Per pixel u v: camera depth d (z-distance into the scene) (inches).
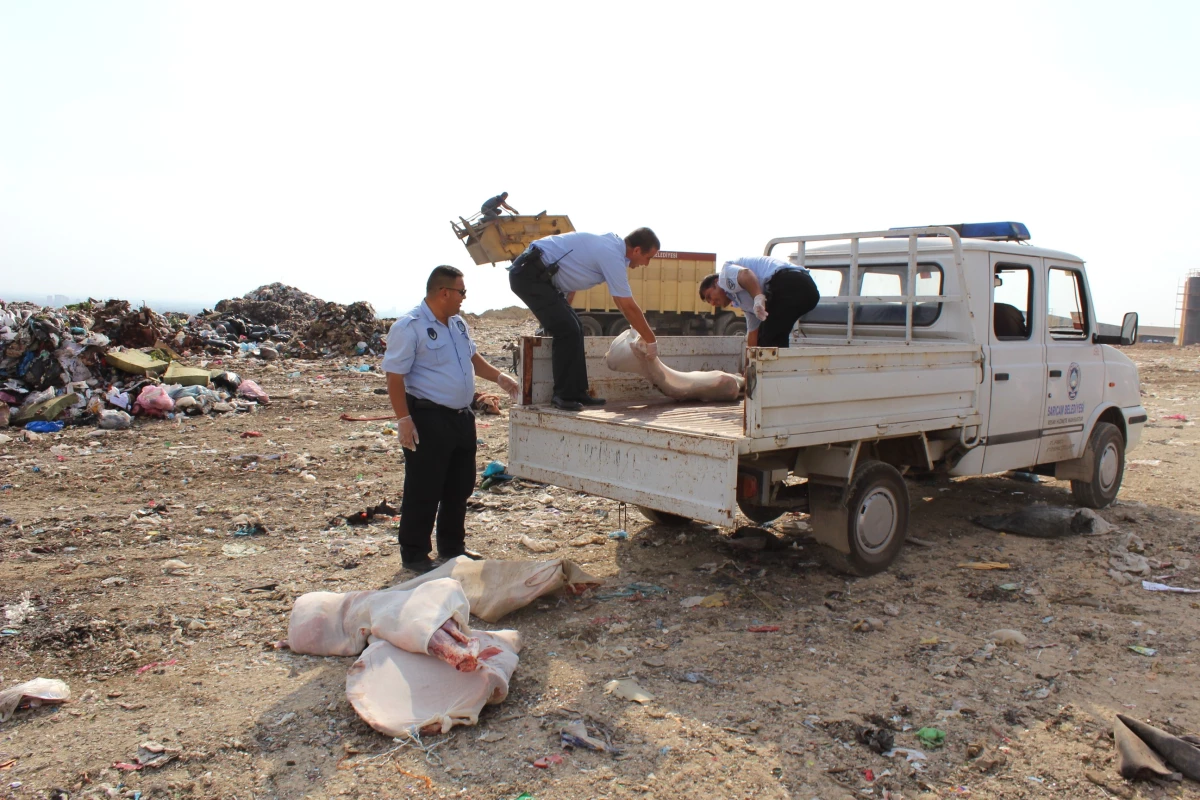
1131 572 212.2
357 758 125.8
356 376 645.9
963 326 234.1
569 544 232.8
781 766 124.7
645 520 255.3
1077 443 270.4
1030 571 212.2
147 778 120.6
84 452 353.7
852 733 134.1
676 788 118.9
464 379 200.2
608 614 181.0
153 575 205.5
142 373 472.1
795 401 175.3
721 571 208.1
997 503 283.7
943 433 226.5
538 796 116.9
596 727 134.3
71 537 236.5
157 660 158.9
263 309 989.2
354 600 163.6
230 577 204.5
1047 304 260.4
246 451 361.7
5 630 169.2
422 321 193.5
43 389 440.5
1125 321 285.7
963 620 181.2
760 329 251.6
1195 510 280.7
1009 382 241.3
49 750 127.5
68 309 625.9
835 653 163.2
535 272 213.0
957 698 145.9
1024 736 133.9
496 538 238.1
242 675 152.6
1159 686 151.0
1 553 220.8
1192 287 2511.1
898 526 211.0
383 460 347.9
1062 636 172.4
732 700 144.1
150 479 309.3
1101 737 133.7
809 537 239.6
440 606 148.3
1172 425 473.7
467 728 134.4
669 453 181.5
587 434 200.8
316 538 238.2
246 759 125.6
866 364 192.5
